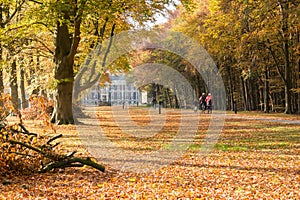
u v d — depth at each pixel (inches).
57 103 946.7
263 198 281.9
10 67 1192.2
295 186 321.1
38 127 842.8
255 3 1013.8
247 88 1929.1
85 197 286.8
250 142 641.6
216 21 1280.8
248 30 1227.9
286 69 1438.2
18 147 384.5
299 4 1010.1
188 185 328.2
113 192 302.2
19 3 900.0
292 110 1462.8
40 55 1109.1
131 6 912.3
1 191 303.0
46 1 808.9
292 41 1395.2
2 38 861.8
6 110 397.4
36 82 1190.9
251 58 1409.9
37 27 911.0
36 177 357.1
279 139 676.1
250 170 395.2
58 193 297.6
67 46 938.1
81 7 798.5
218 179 350.9
